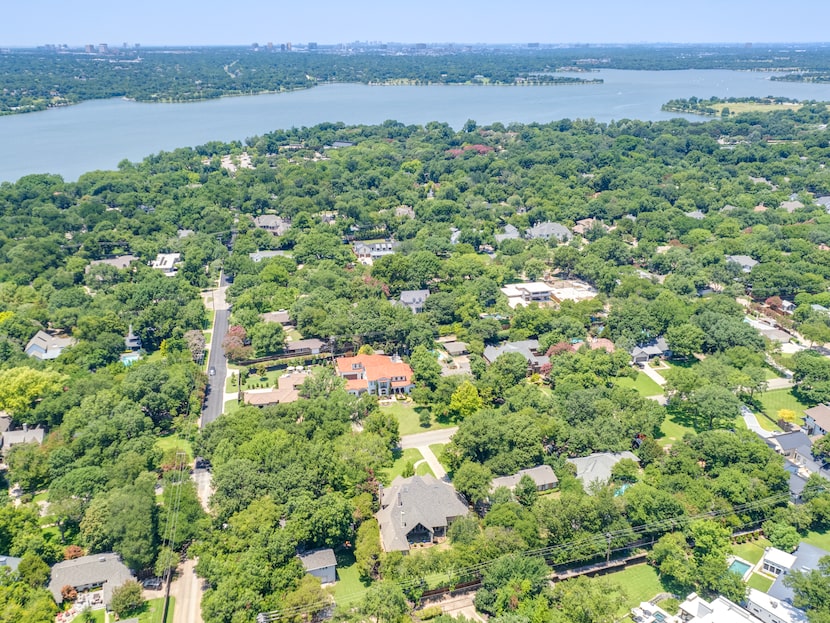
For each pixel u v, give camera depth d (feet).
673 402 570.87
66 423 501.56
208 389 609.83
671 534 400.06
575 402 526.16
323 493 427.74
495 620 335.67
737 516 420.77
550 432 492.54
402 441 531.91
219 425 496.23
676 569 375.66
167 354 638.12
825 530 426.51
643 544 412.36
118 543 386.93
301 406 526.98
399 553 377.91
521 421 489.26
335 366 643.86
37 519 411.34
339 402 536.83
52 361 617.21
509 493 426.10
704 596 375.04
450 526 411.95
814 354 638.53
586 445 488.02
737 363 615.16
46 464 461.37
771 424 552.41
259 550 371.56
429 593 376.68
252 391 602.85
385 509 425.28
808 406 580.30
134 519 388.37
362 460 452.35
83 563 379.76
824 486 438.40
